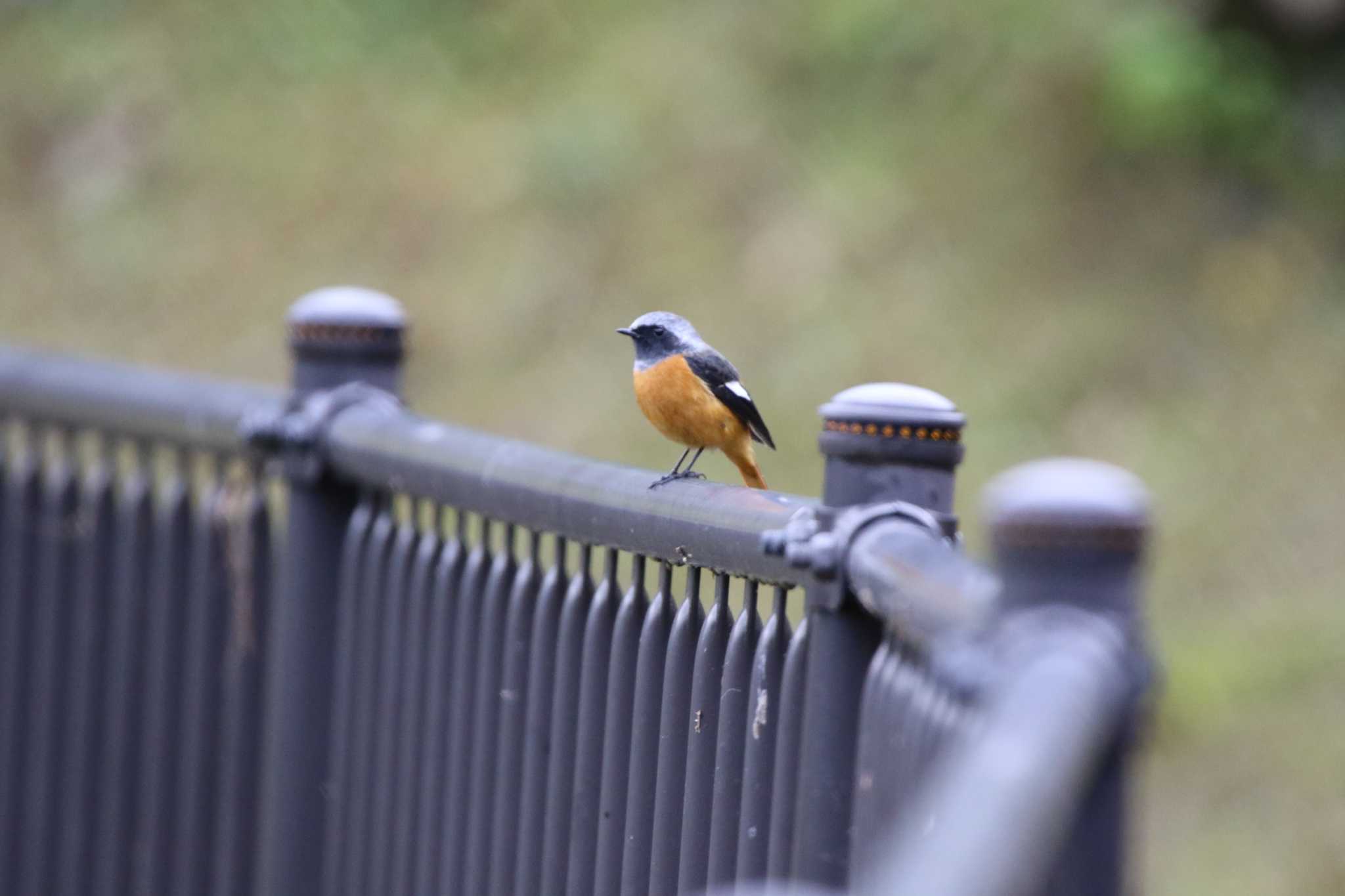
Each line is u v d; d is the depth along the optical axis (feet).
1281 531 50.16
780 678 12.56
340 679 19.44
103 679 22.49
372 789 18.72
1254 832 42.27
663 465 56.24
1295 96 60.70
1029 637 7.41
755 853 12.58
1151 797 43.98
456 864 16.88
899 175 62.69
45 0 80.33
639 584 14.48
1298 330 55.01
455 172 68.39
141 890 21.75
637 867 14.05
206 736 20.90
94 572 22.50
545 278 63.41
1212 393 53.93
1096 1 64.34
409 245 66.33
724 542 12.92
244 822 20.65
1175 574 49.90
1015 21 65.10
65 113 74.79
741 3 70.90
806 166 64.34
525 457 15.85
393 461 17.92
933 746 8.95
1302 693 45.27
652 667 13.98
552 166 66.74
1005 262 59.21
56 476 23.18
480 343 62.28
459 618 16.96
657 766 13.98
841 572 11.44
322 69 74.43
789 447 55.83
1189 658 47.01
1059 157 61.36
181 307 66.59
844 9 68.44
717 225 63.41
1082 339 55.88
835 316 58.95
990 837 6.09
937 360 56.75
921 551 10.17
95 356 65.00
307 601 19.53
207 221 69.36
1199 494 51.47
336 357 19.52
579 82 70.49
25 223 71.36
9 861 23.58
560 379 60.13
